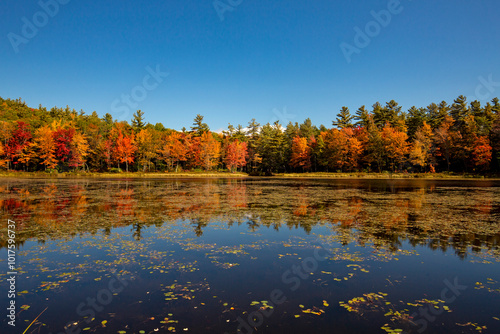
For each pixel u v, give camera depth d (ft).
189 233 28.04
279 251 22.31
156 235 27.17
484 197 59.62
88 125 240.53
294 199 56.44
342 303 13.93
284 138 227.20
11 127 183.93
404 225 31.89
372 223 32.89
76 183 106.93
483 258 20.75
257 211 41.29
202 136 216.95
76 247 23.17
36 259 20.31
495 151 149.38
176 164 227.81
